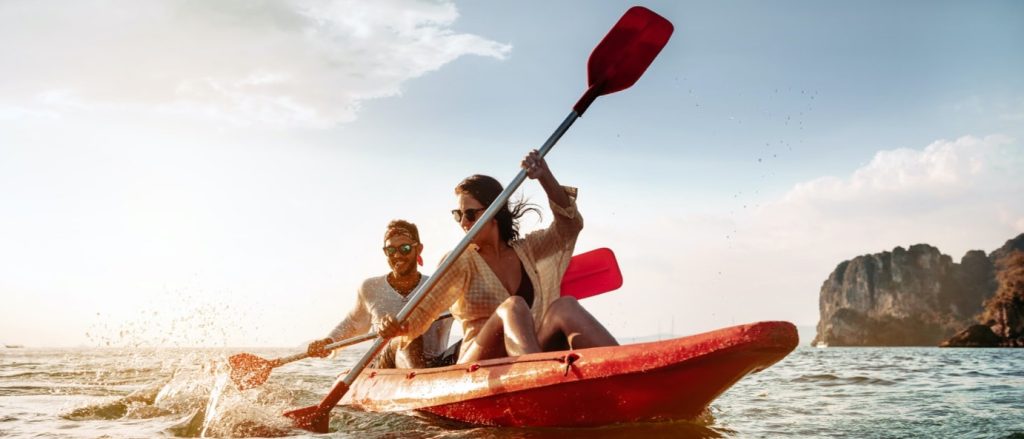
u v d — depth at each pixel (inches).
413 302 136.3
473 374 129.1
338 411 152.3
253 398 175.6
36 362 410.0
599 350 111.5
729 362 98.7
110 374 269.1
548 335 129.0
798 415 151.1
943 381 259.6
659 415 110.4
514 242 142.3
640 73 157.2
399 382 149.3
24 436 123.3
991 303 3078.2
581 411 113.7
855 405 171.6
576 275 181.9
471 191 142.6
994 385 238.1
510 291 142.6
